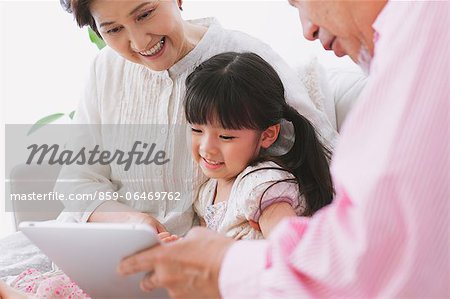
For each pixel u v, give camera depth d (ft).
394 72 2.37
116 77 5.32
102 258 3.04
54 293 4.39
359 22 2.76
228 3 7.52
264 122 4.43
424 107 2.31
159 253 2.85
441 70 2.33
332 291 2.45
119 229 2.76
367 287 2.38
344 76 5.94
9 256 5.77
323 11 2.84
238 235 4.41
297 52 7.26
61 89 8.71
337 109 5.71
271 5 7.34
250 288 2.64
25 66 8.70
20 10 8.54
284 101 4.63
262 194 4.28
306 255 2.48
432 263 2.37
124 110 5.28
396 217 2.30
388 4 2.58
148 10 4.38
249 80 4.36
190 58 4.98
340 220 2.43
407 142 2.29
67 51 8.60
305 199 4.49
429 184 2.28
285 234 2.65
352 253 2.33
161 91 5.09
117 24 4.42
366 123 2.40
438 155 2.30
